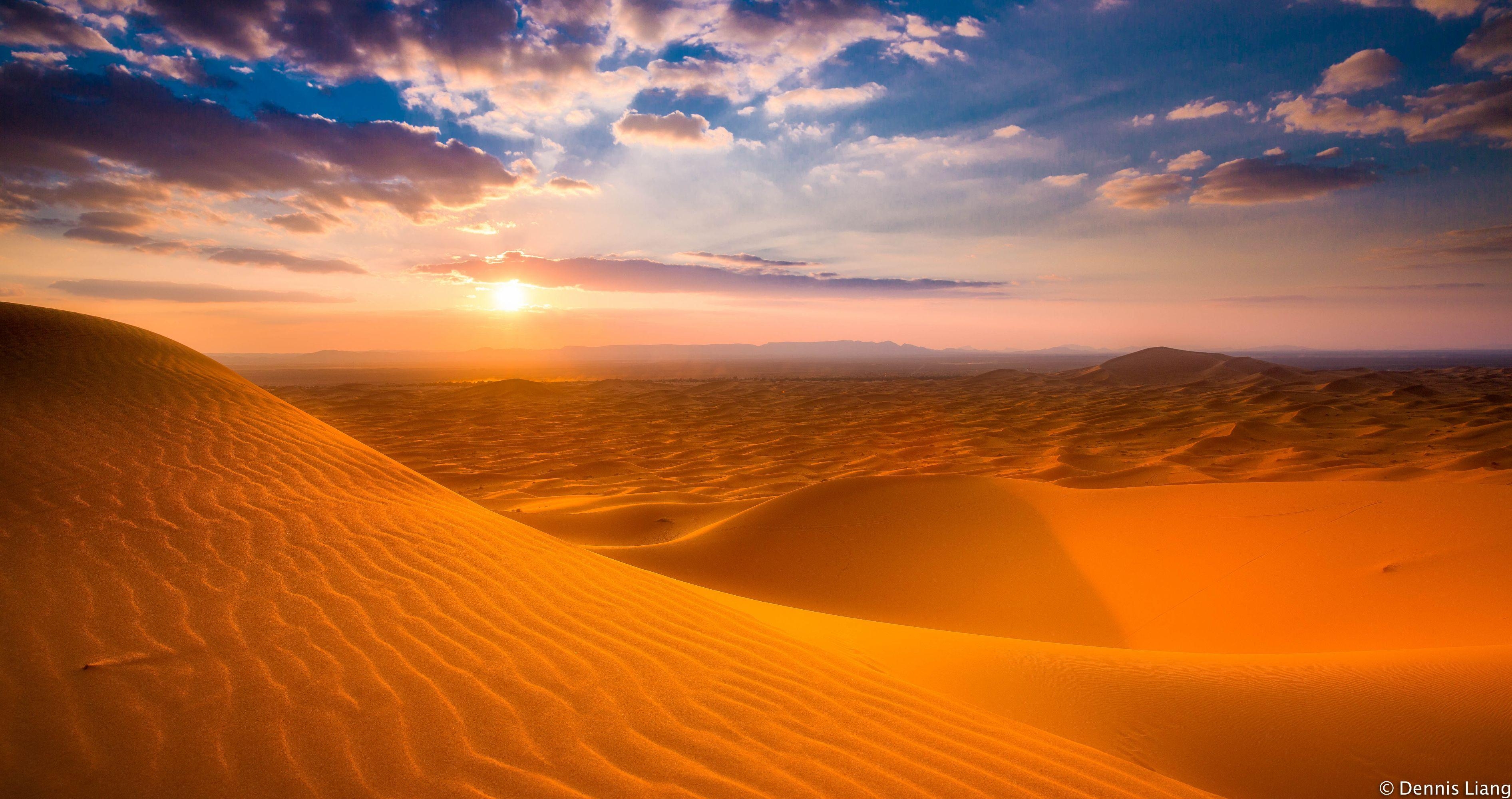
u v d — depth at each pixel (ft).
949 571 46.75
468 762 8.56
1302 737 12.78
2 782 7.58
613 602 15.76
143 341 39.65
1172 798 9.71
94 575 14.12
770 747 9.62
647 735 9.63
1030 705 14.46
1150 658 18.22
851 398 418.51
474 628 12.98
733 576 49.14
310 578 14.84
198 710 9.30
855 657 15.48
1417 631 27.25
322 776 8.07
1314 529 40.88
